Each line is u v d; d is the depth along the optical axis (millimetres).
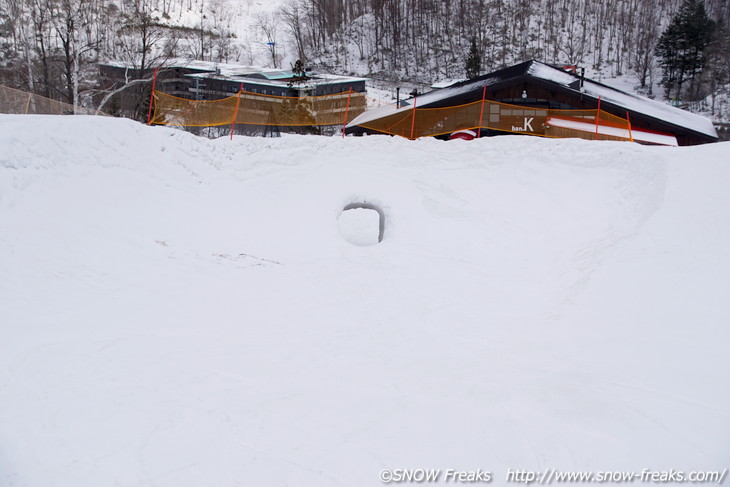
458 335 10703
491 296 13102
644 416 6664
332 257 15516
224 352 9055
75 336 9008
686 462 5727
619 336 9383
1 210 12133
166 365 8242
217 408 6887
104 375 7680
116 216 14383
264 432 6312
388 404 7168
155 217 15273
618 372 8125
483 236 16453
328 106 35781
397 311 12211
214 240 15398
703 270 10797
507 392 7531
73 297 10570
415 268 14906
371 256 15633
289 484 5309
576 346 9398
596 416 6707
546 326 10633
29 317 9406
